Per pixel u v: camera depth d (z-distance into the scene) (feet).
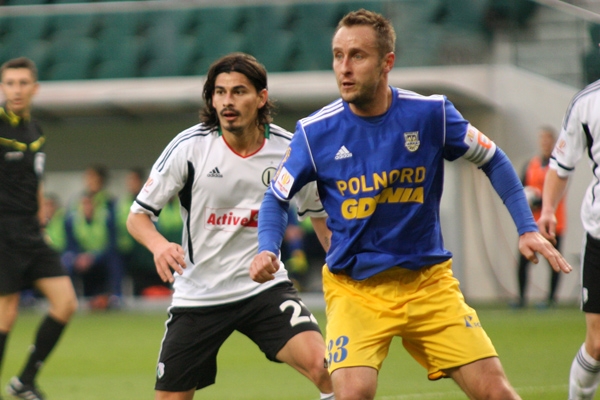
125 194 184.65
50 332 72.59
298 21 176.35
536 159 132.26
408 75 157.38
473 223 166.20
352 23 40.83
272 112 52.01
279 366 91.61
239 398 72.38
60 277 73.72
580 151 55.26
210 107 50.67
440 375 42.39
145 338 119.24
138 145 183.62
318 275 171.83
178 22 183.73
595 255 53.67
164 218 154.81
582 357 54.75
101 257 164.35
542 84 157.48
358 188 41.91
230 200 50.42
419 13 160.15
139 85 171.53
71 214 164.45
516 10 157.58
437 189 43.14
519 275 142.20
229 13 181.06
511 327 117.39
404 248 42.37
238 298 50.49
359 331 41.55
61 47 188.44
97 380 83.97
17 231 72.43
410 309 41.83
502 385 40.04
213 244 50.70
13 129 73.10
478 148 42.39
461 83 158.10
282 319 49.85
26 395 71.72
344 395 40.01
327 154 42.16
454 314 41.75
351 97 40.93
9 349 112.06
